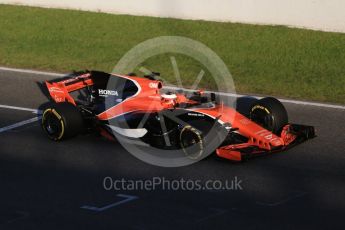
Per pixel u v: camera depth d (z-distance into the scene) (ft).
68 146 149.59
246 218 115.14
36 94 189.78
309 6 234.38
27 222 114.42
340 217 115.44
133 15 260.42
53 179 132.57
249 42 230.48
